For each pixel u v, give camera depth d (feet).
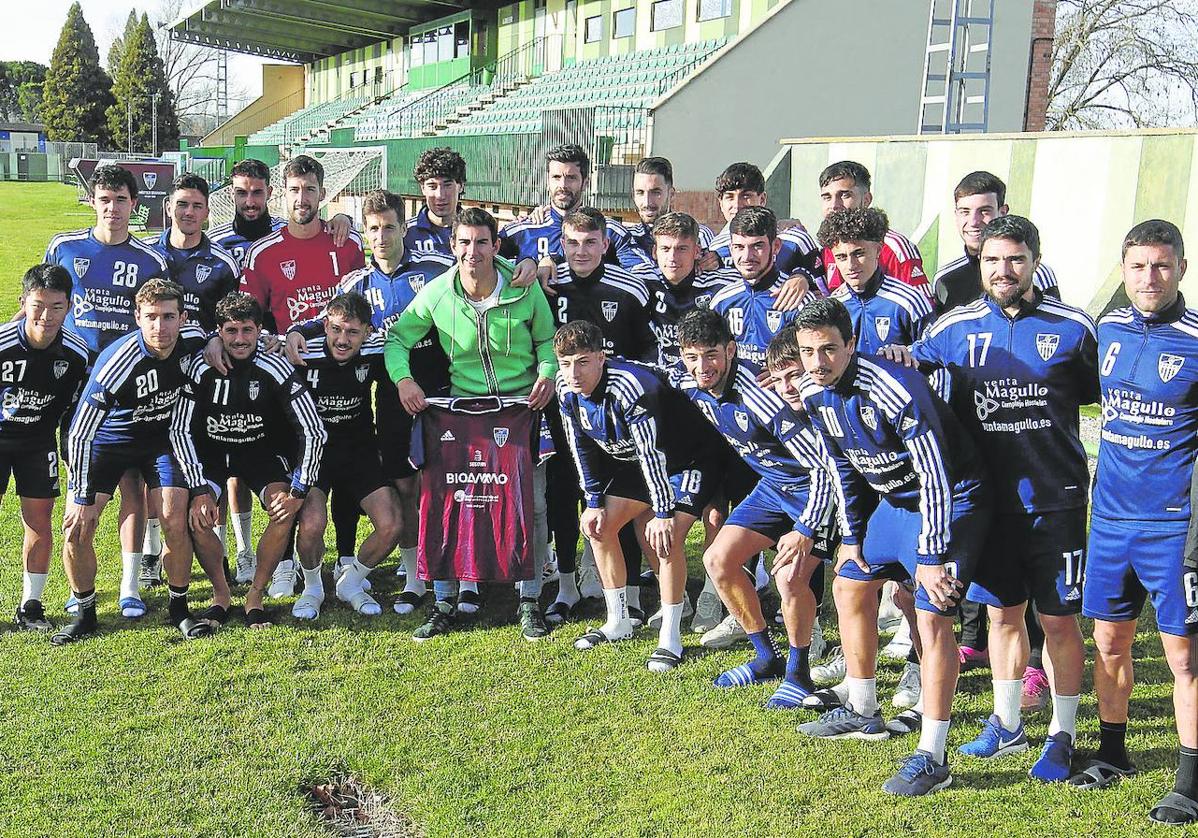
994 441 12.50
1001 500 12.54
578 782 12.49
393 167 83.05
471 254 16.69
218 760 12.90
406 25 122.72
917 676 14.64
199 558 17.04
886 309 15.03
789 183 43.04
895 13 60.75
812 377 12.14
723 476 16.71
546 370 17.35
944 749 12.58
